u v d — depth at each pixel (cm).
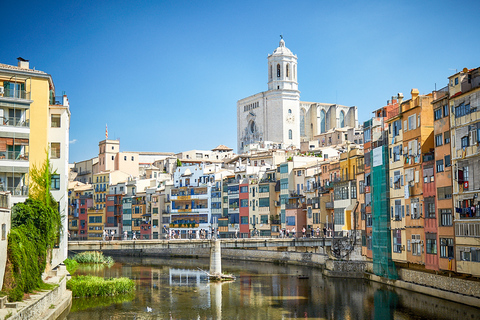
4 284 5372
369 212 9306
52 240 7206
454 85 6844
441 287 7031
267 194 14275
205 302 7325
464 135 6606
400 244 8156
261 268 11369
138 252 16050
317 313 6606
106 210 19525
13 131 7306
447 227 6862
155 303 7244
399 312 6431
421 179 7600
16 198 7175
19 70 7469
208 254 14500
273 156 16788
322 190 12175
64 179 7981
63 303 6481
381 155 8681
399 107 8362
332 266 9619
